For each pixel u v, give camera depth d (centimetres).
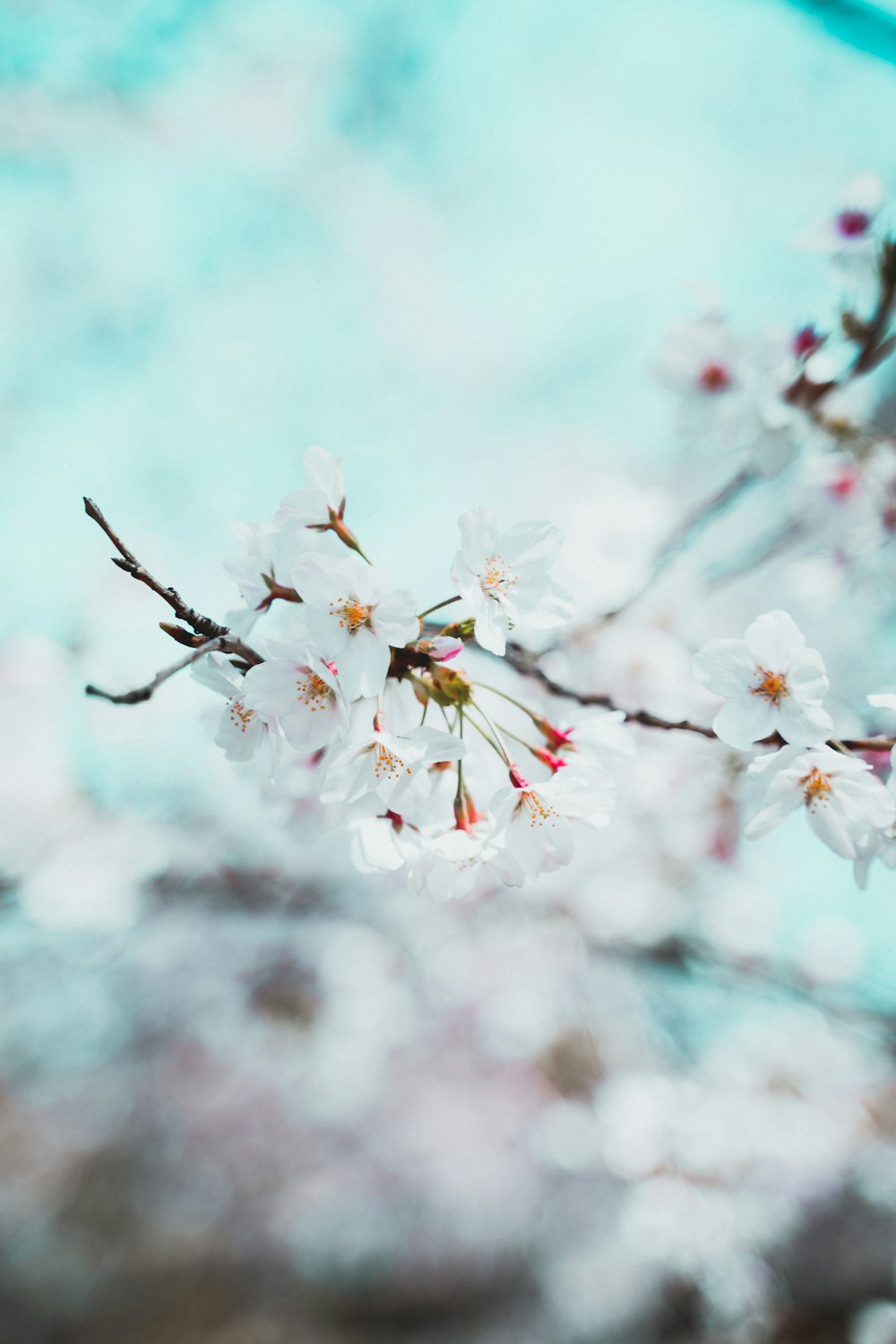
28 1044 202
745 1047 181
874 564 82
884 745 58
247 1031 200
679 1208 161
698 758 93
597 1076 200
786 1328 166
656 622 94
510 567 55
